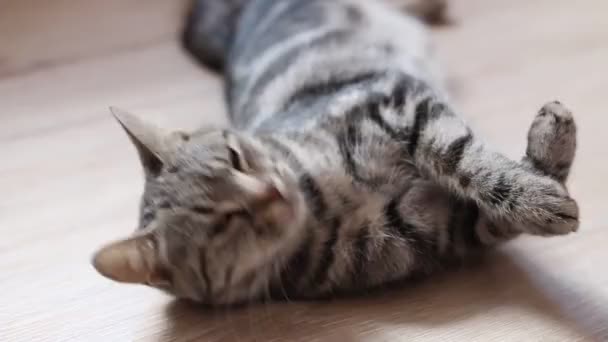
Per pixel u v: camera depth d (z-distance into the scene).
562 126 0.78
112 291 0.85
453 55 1.15
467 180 0.79
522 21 1.23
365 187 0.82
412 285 0.83
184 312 0.82
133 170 1.01
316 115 0.86
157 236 0.78
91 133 1.07
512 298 0.80
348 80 0.91
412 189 0.82
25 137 1.07
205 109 1.10
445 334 0.77
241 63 1.06
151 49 1.24
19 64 1.19
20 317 0.83
